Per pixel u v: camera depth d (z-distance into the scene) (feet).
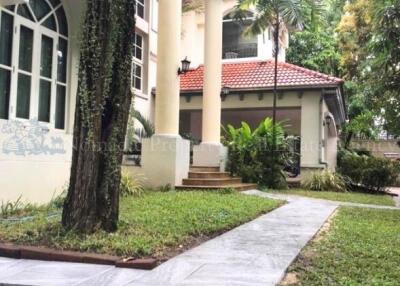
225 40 73.05
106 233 21.68
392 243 23.88
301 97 61.52
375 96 52.16
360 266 18.80
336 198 49.60
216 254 20.35
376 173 65.00
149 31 62.34
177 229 24.34
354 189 66.08
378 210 39.75
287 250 21.34
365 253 21.07
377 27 41.16
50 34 36.52
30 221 25.22
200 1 71.00
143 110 61.11
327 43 93.66
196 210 31.17
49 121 36.27
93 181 21.89
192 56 71.05
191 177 48.80
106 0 22.17
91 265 18.29
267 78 63.31
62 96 37.93
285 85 60.18
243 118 76.43
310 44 95.09
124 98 22.86
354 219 33.01
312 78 61.31
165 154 45.62
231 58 72.69
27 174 31.91
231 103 64.28
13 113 32.53
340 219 32.40
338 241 23.76
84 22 22.39
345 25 79.41
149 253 19.30
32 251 19.27
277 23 54.54
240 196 41.78
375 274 17.65
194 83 66.28
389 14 39.11
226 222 28.12
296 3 51.24
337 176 61.46
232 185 48.67
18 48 33.12
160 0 45.93
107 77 22.11
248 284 15.88
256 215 32.81
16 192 30.89
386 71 43.68
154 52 64.03
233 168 55.52
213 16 54.60
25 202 31.55
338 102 66.54
